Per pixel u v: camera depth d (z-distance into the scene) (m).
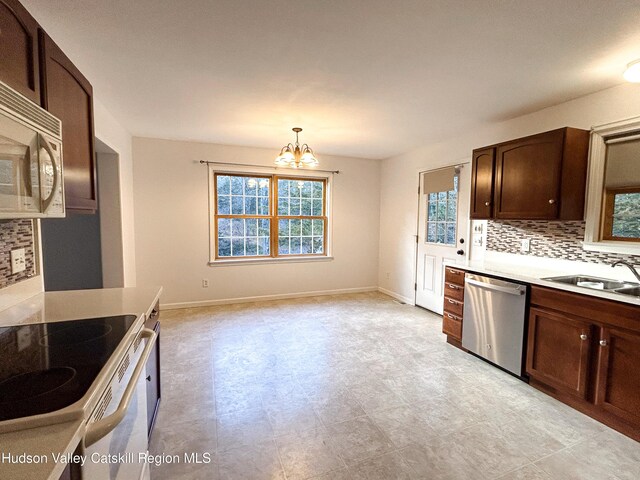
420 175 4.45
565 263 2.66
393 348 3.08
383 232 5.34
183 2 1.48
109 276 3.42
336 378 2.49
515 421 1.98
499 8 1.50
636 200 2.27
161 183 4.12
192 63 2.07
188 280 4.34
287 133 3.75
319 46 1.86
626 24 1.61
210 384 2.38
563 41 1.77
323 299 4.88
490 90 2.45
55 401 0.74
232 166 4.42
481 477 1.54
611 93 2.36
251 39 1.79
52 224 3.39
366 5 1.49
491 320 2.65
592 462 1.64
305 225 5.02
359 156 5.10
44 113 1.14
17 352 1.01
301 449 1.72
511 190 2.73
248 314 4.09
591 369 1.99
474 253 3.56
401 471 1.58
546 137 2.45
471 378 2.51
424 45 1.84
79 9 1.53
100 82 2.36
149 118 3.20
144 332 1.29
